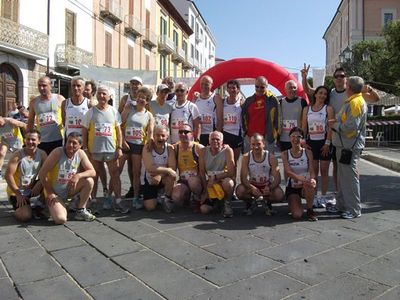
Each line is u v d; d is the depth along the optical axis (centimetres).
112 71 1614
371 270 356
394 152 1520
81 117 566
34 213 531
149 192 579
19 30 1658
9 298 306
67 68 1967
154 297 307
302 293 312
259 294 311
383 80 2561
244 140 679
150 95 600
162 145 579
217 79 911
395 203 626
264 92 631
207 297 306
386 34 2366
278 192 552
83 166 527
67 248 414
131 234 461
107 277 343
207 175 576
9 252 402
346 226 495
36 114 582
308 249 410
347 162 531
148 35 3105
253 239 443
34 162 534
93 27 2241
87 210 542
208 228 488
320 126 589
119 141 565
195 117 637
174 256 390
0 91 1650
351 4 4241
